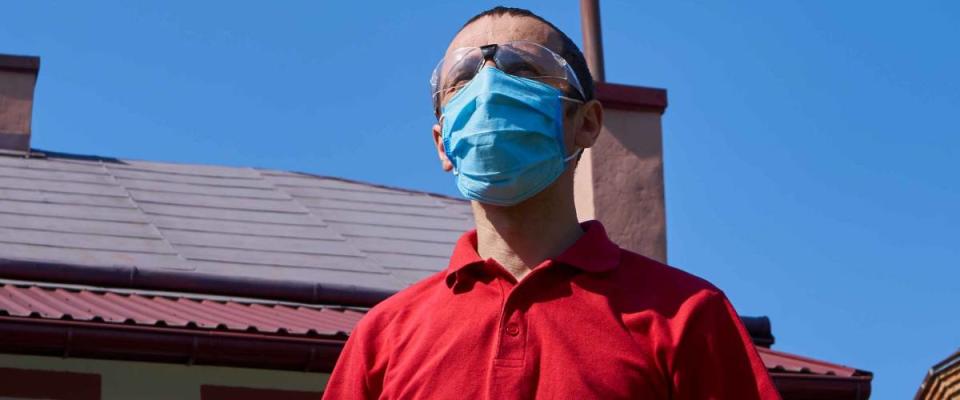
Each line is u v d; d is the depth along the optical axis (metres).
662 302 3.25
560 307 3.21
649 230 10.87
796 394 8.83
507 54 3.48
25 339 7.77
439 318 3.29
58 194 12.10
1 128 13.74
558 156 3.41
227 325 8.16
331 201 13.26
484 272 3.32
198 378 8.29
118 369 8.17
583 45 12.16
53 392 8.02
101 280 9.50
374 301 10.01
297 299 9.87
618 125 11.06
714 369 3.19
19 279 9.37
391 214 13.03
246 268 10.47
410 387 3.21
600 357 3.13
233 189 13.26
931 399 11.95
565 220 3.43
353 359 3.43
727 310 3.29
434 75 3.59
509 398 3.09
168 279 9.62
